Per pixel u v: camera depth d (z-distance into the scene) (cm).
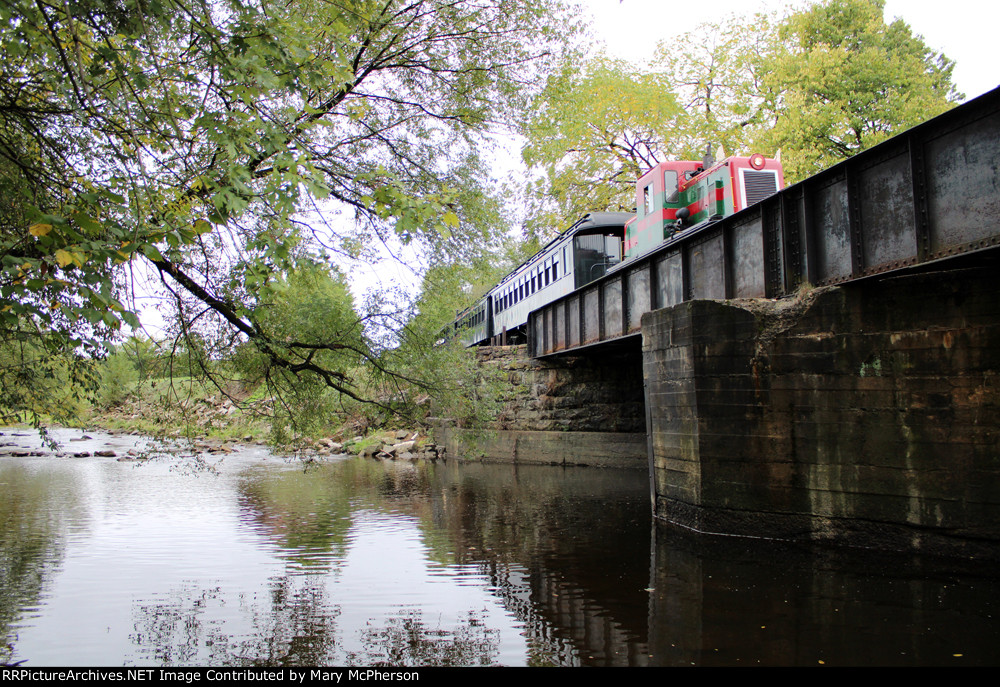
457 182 923
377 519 1299
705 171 1641
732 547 982
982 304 874
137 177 537
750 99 2875
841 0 2884
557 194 3064
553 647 609
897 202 894
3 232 480
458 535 1132
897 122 2430
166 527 1225
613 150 2938
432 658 589
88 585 834
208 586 830
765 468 1030
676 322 1148
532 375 2469
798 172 2391
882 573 821
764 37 2928
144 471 2267
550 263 2445
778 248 1136
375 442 2989
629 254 2058
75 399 733
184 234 426
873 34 2852
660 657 578
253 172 607
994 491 849
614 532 1133
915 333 924
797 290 1084
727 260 1273
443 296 931
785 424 1020
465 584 827
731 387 1063
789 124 2414
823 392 994
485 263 962
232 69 464
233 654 603
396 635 649
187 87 580
